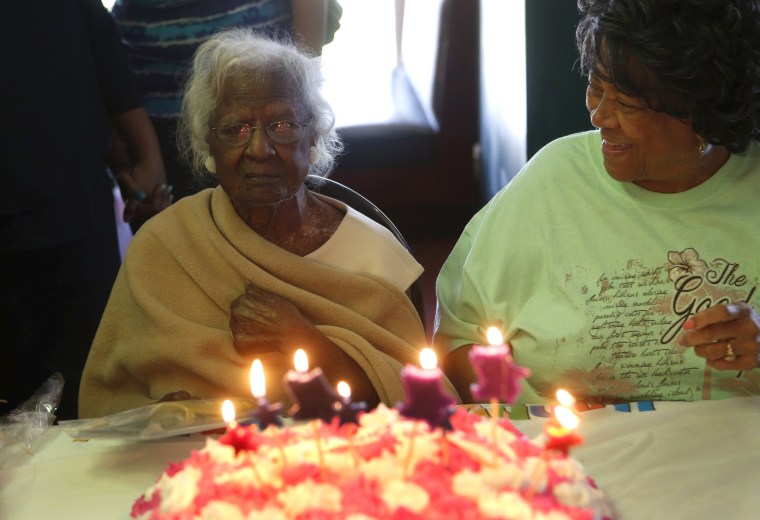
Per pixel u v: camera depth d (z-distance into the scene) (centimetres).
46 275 233
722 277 162
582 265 169
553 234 173
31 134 219
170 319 168
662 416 150
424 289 411
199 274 170
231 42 162
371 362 164
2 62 214
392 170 483
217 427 140
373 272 175
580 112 286
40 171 221
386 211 488
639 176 159
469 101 476
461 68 472
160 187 260
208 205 176
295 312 165
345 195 191
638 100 148
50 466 143
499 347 94
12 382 238
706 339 139
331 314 168
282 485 106
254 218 172
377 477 105
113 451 148
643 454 141
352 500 100
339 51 646
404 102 538
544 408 156
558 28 278
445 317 184
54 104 223
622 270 167
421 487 102
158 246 173
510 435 118
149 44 271
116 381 176
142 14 271
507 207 179
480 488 102
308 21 278
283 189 161
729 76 142
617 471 137
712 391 163
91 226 235
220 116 158
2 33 213
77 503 133
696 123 147
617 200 169
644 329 164
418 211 488
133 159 263
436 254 447
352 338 165
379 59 641
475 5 463
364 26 681
